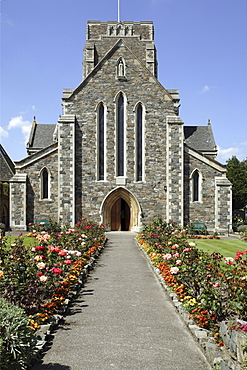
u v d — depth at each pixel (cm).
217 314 798
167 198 2997
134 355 664
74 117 2989
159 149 3033
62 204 2936
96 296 1085
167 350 687
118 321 855
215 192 3048
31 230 2809
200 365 624
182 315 877
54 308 868
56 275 1012
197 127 4384
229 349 632
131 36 4228
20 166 2988
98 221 2986
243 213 6262
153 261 1540
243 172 6194
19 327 569
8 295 782
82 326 820
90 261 1579
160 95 3053
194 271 984
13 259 955
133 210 3075
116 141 3034
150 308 962
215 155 4081
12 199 2961
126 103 3042
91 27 4275
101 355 665
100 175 3038
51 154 3008
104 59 3058
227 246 2192
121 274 1413
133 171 3025
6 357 538
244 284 766
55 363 632
